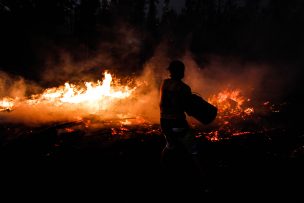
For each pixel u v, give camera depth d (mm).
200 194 4156
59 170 4996
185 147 4262
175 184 4430
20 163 5234
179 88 4270
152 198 4105
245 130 7117
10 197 4160
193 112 4250
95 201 4062
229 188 4340
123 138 6445
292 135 6598
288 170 4879
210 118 4293
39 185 4504
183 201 4008
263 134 6707
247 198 4070
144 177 4711
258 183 4484
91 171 4961
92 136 6512
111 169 5023
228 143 6148
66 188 4414
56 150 5801
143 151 5773
